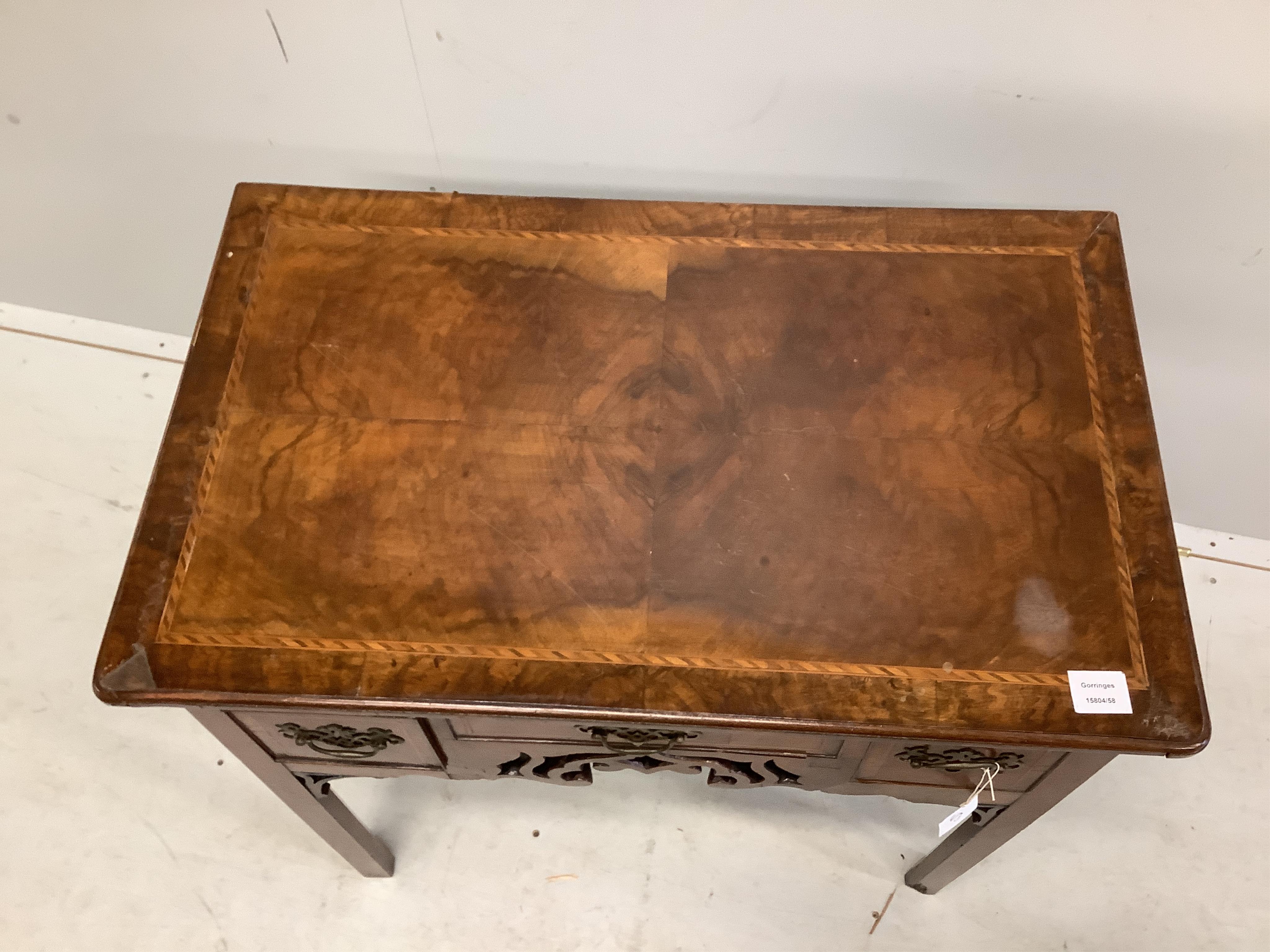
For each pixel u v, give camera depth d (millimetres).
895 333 958
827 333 959
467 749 975
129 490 1698
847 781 1012
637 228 1014
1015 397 926
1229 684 1552
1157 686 809
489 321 969
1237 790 1471
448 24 1032
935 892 1396
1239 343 1312
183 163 1367
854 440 912
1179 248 1190
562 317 971
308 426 918
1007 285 979
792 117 1085
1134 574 848
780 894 1404
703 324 965
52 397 1766
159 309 1756
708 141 1137
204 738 1508
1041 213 1012
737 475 896
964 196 1169
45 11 1133
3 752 1477
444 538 871
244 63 1157
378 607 844
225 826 1442
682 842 1442
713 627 835
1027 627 832
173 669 819
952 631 832
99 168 1407
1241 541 1680
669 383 939
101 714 1515
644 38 1005
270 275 991
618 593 849
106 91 1254
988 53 974
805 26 967
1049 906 1396
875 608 842
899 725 797
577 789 1484
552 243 1008
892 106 1053
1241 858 1421
